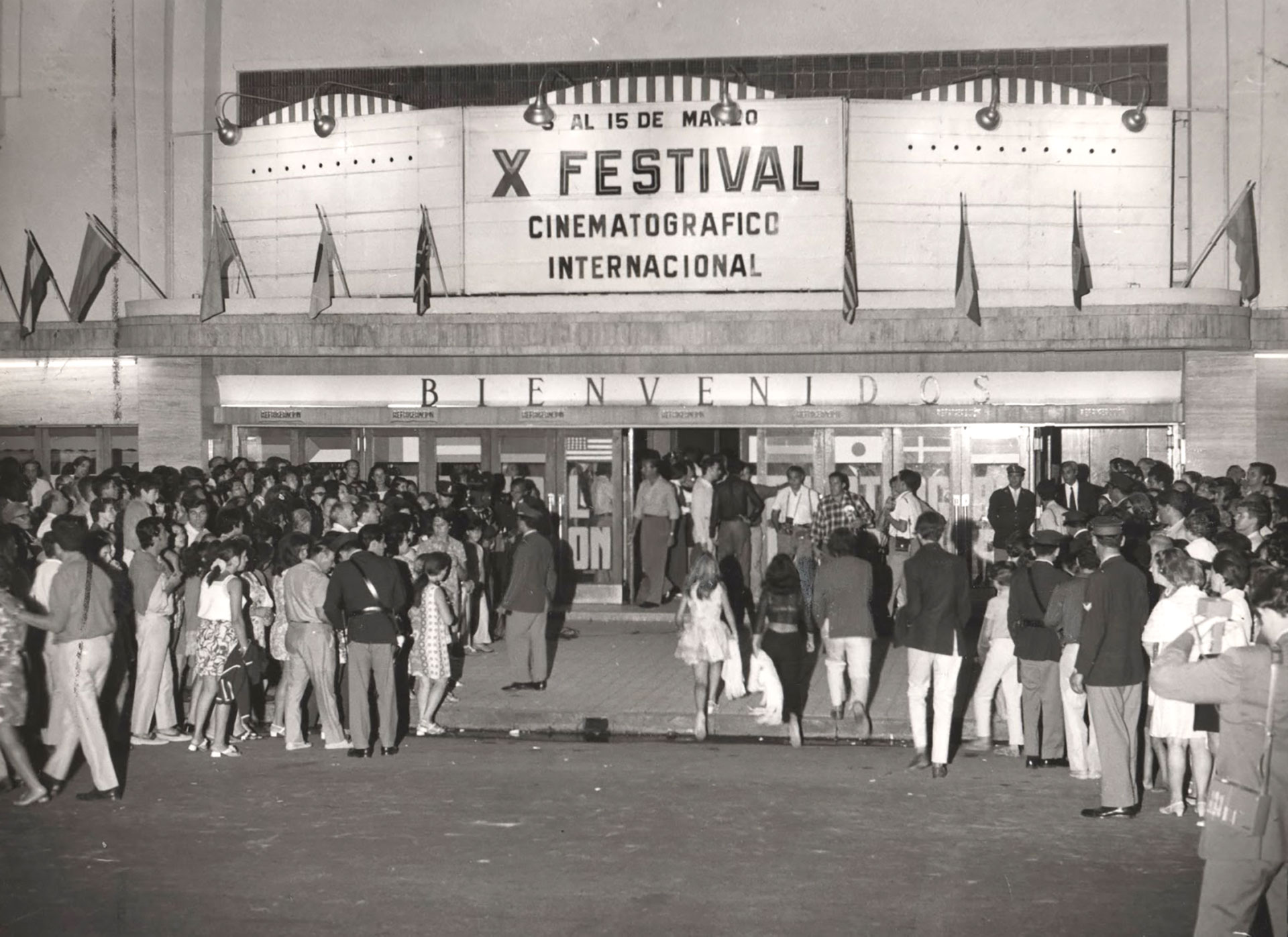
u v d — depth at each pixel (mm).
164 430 20906
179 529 13500
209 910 7941
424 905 8000
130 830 9703
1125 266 19641
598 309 19641
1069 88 19828
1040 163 19594
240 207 21109
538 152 19719
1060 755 11742
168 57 21781
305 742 12562
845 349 19219
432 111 20000
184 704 13812
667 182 19500
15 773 11234
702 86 20062
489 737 13266
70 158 22031
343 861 8914
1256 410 19828
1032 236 19609
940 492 19891
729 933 7508
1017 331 19016
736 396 19953
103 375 22578
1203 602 8734
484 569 17453
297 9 21406
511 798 10578
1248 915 6320
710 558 12977
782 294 19375
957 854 9070
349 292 20516
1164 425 19688
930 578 11398
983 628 12453
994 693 12453
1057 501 18016
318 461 20906
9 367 22812
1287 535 10031
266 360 20828
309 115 21109
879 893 8227
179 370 20875
